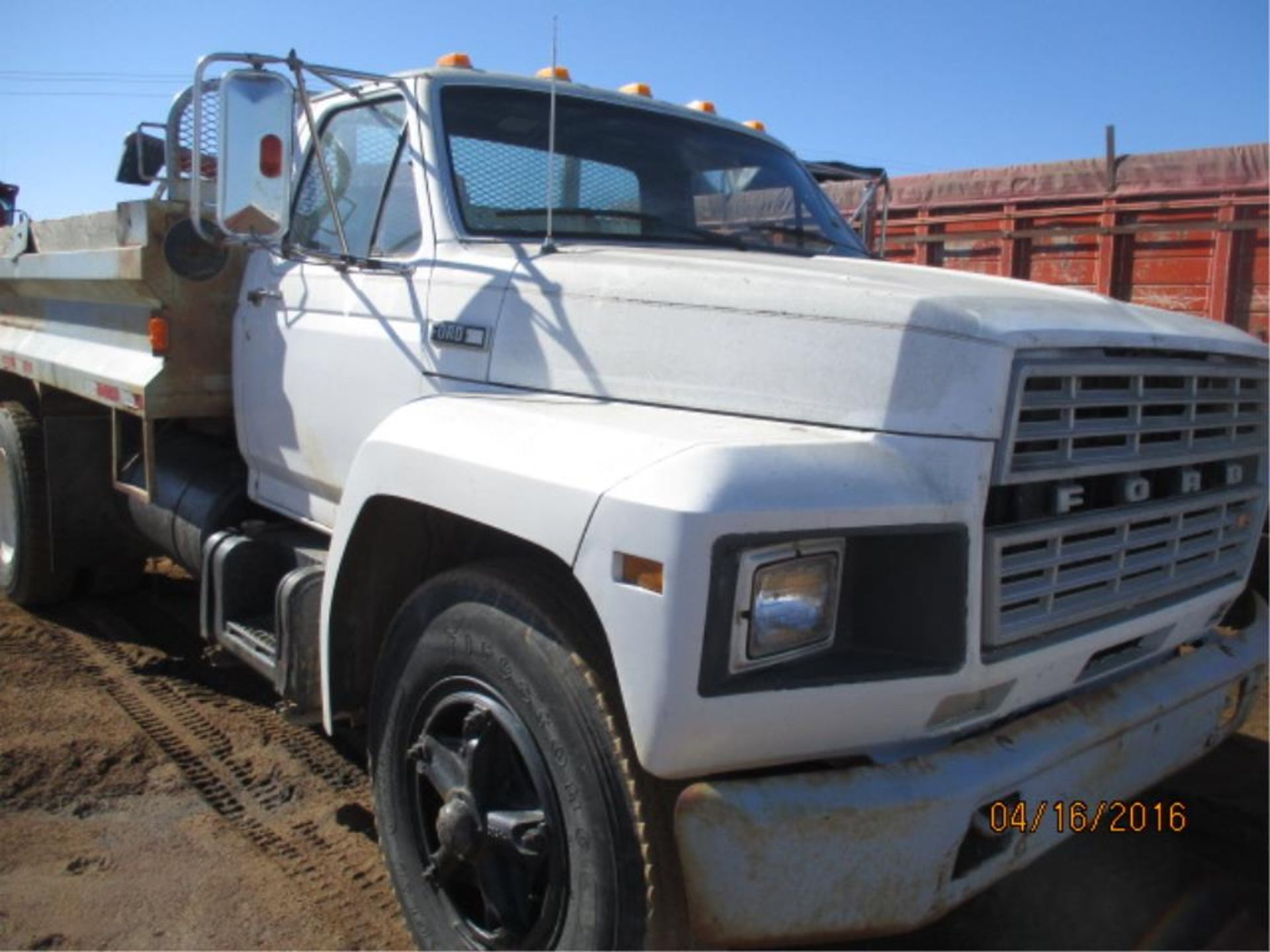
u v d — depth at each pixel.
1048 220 7.34
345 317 3.50
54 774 3.73
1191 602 2.80
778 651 2.10
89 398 4.71
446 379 3.12
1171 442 2.67
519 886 2.49
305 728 4.21
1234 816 3.49
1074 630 2.44
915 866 2.12
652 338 2.70
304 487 3.77
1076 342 2.31
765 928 2.09
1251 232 6.46
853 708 2.12
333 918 2.96
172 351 4.03
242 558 3.73
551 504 2.24
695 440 2.24
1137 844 3.35
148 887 3.08
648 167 3.79
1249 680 3.09
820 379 2.40
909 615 2.20
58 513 5.29
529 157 3.53
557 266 2.98
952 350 2.22
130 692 4.53
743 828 2.06
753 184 4.06
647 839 2.18
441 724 2.68
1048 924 2.96
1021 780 2.28
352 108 3.74
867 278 2.78
